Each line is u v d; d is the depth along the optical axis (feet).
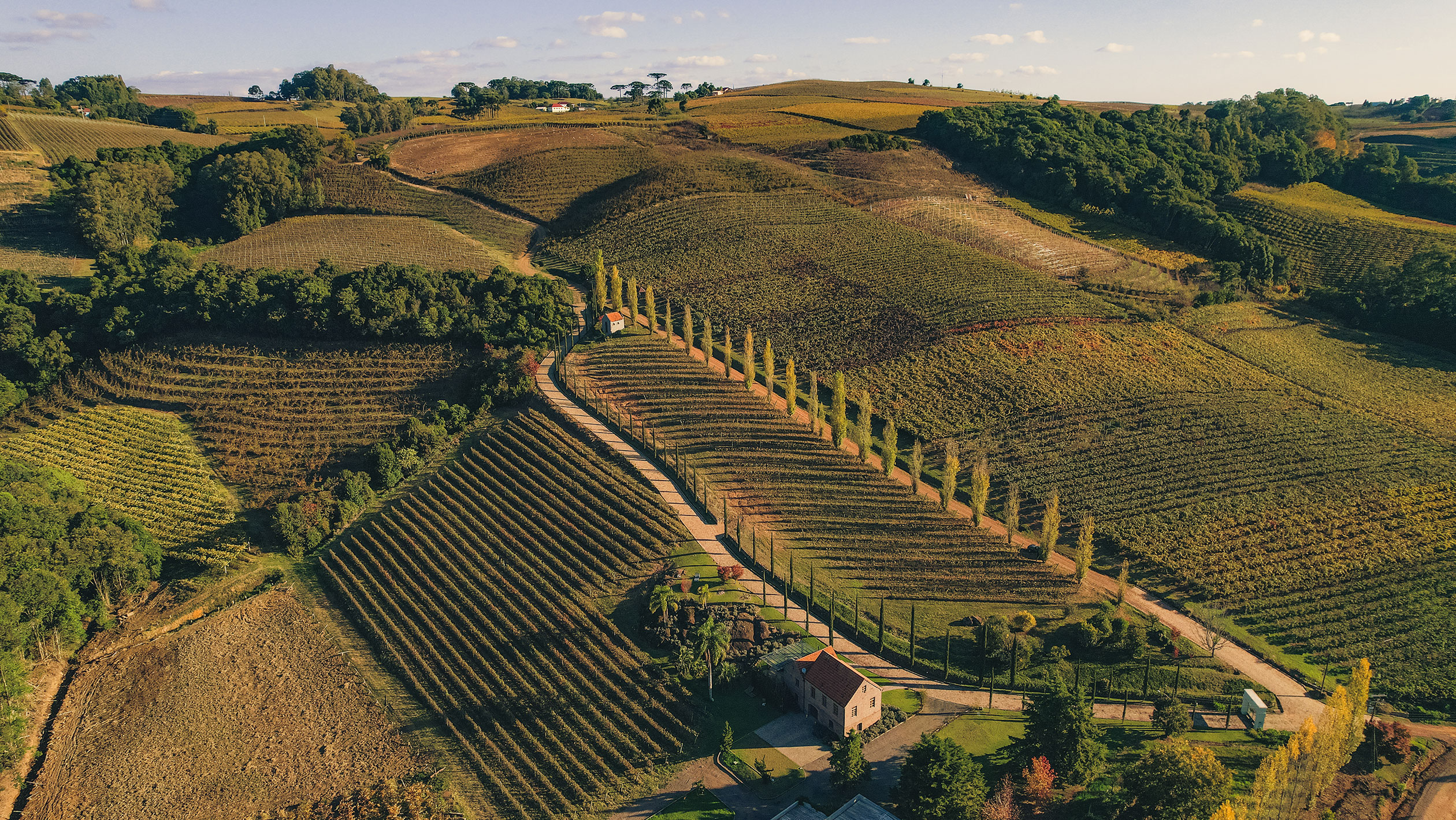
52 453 386.32
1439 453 353.72
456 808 222.07
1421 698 241.55
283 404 403.34
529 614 282.56
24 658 274.36
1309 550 296.51
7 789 234.38
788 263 524.52
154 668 278.05
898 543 302.25
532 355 413.59
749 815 207.92
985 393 388.98
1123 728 231.50
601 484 333.83
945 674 249.96
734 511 319.47
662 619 268.41
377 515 345.92
